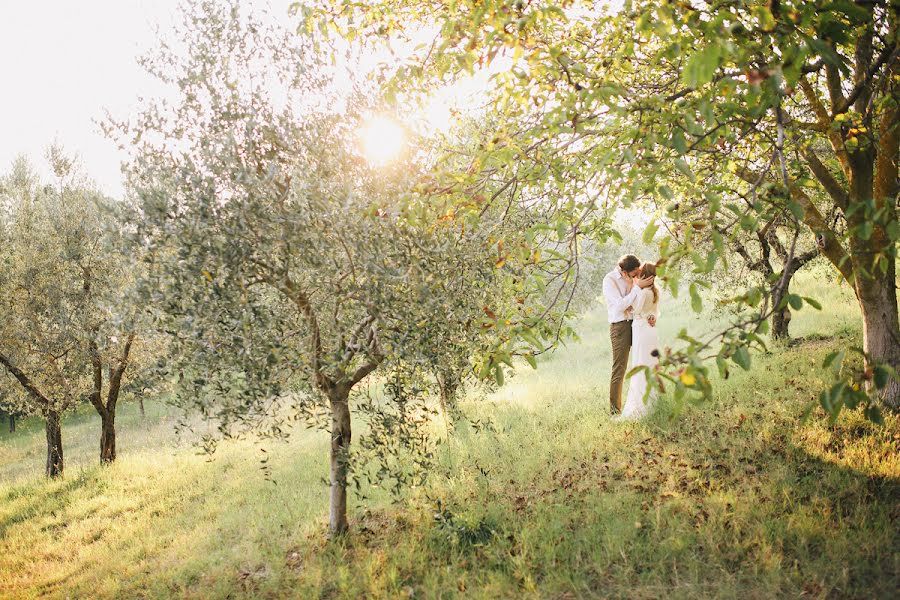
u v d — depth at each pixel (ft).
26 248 41.65
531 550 16.99
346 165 16.49
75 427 80.84
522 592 15.43
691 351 8.98
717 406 24.70
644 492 19.12
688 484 18.94
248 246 15.31
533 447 24.77
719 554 15.35
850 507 16.22
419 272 15.64
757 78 9.00
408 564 17.72
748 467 19.24
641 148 11.35
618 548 16.21
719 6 10.30
